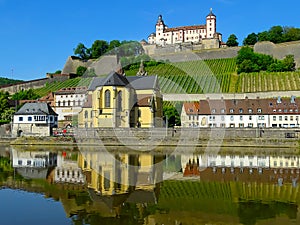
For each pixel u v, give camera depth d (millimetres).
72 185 50906
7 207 39844
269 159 81688
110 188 43656
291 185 50750
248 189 47969
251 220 35281
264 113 146125
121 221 34281
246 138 111875
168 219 34438
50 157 87250
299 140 110125
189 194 43219
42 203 41281
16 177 57969
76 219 35125
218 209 37781
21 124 140000
